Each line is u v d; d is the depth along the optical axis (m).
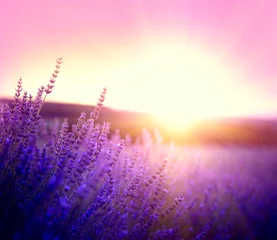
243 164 6.88
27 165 1.65
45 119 2.94
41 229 1.20
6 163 1.63
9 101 1.98
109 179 1.85
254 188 4.69
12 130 1.83
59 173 1.46
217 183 4.52
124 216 1.97
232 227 3.36
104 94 1.96
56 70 1.86
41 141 2.71
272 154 9.66
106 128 1.99
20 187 1.62
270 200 4.45
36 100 1.85
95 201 1.74
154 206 2.25
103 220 1.86
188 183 4.07
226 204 3.62
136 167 3.03
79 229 1.66
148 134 3.93
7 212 1.42
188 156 5.00
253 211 3.80
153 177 2.07
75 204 1.63
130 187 2.02
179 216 2.79
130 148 3.65
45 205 1.54
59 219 1.33
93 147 1.69
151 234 2.38
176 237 2.62
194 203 3.07
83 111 1.94
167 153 4.05
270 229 3.49
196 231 3.02
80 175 1.63
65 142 1.88
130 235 2.03
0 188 1.55
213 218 3.25
